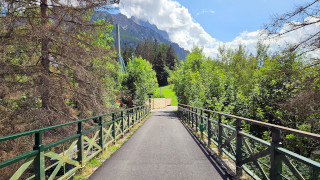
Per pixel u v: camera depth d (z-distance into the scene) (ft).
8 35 21.71
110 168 15.34
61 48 26.40
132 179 12.98
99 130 19.56
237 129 14.19
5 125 20.04
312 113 24.84
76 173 14.26
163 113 94.63
